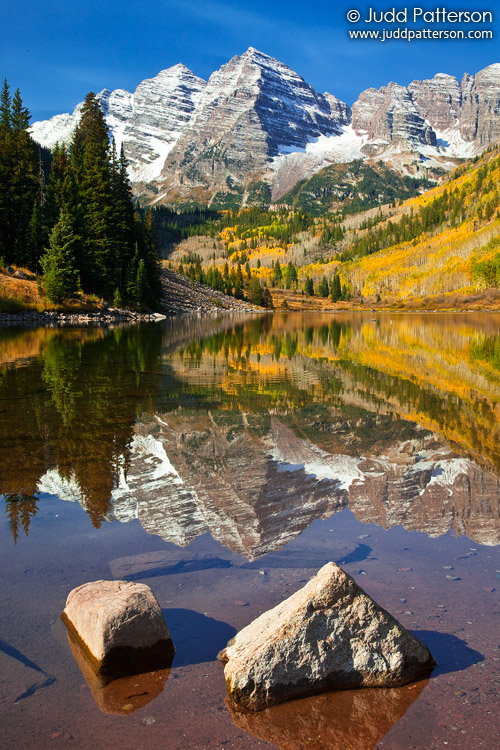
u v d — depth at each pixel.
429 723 3.58
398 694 3.88
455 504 7.48
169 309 96.88
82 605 4.32
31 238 64.19
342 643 4.02
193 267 171.62
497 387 17.86
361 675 3.97
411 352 30.27
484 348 32.69
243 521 6.76
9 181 65.69
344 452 10.03
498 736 3.45
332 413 13.55
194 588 5.10
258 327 59.16
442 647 4.26
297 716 3.69
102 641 3.99
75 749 3.31
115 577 5.28
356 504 7.42
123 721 3.56
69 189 66.06
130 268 78.25
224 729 3.53
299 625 3.99
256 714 3.70
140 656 4.10
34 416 12.79
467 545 6.14
